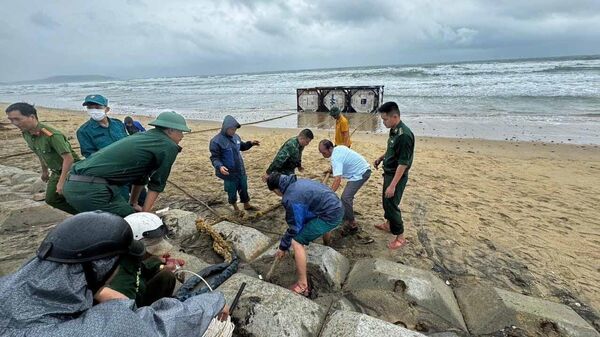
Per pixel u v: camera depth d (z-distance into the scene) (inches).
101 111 167.5
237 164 195.2
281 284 137.1
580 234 188.5
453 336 109.8
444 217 207.6
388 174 162.1
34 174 266.4
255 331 104.3
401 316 117.9
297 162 203.8
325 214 134.7
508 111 673.0
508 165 334.0
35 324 48.0
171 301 69.4
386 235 183.6
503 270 153.3
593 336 108.7
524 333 109.0
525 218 209.3
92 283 54.2
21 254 152.3
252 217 199.6
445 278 147.3
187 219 181.0
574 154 375.6
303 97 772.0
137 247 76.9
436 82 1301.7
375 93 707.4
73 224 53.7
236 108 928.9
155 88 2233.0
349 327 101.0
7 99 1640.0
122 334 51.8
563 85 987.9
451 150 406.6
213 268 138.2
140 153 120.8
